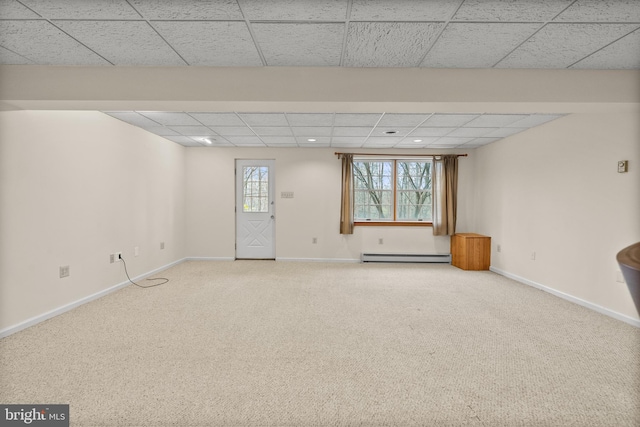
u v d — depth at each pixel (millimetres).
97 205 3836
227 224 6305
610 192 3320
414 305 3645
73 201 3477
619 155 3229
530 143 4547
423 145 5887
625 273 592
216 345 2604
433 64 2713
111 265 4094
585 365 2307
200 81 2779
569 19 2008
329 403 1874
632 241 3107
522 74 2785
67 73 2730
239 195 6359
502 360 2381
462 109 2998
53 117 3227
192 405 1846
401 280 4832
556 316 3297
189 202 6277
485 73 2795
